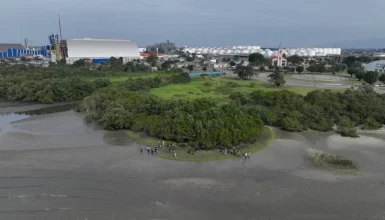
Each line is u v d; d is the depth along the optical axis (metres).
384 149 74.50
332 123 91.31
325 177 57.91
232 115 79.19
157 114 91.50
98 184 53.06
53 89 134.12
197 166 62.06
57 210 44.62
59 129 89.50
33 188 50.97
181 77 172.88
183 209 45.84
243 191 51.81
